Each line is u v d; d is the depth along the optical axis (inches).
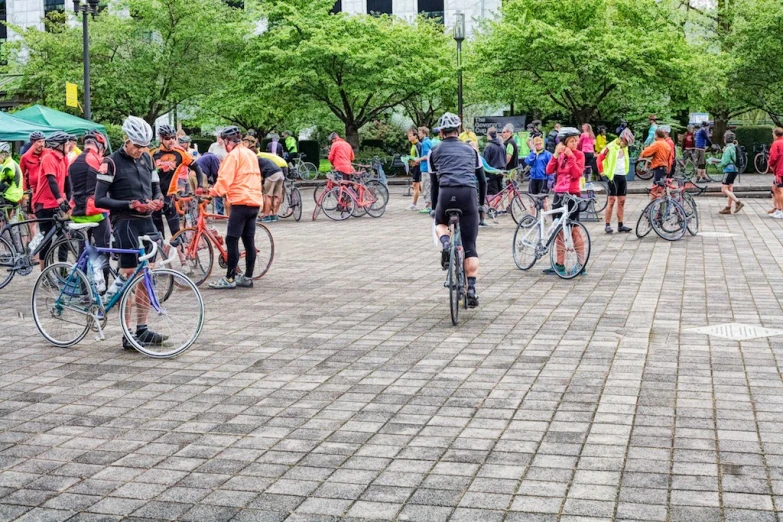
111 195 318.0
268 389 260.5
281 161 772.0
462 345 309.3
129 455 208.7
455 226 352.8
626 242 595.5
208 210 852.0
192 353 306.0
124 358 302.4
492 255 544.1
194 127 1907.0
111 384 269.7
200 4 1428.4
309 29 1371.8
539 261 519.5
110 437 221.5
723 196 976.3
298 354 301.7
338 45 1363.2
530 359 287.6
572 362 282.7
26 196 604.1
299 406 243.6
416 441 213.8
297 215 805.2
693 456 199.3
